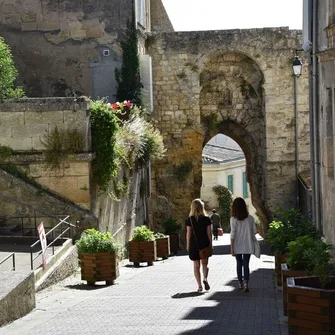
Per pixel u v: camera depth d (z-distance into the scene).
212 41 35.75
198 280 15.33
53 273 16.50
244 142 38.31
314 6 21.89
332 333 8.52
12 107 21.25
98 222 21.19
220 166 55.09
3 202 21.12
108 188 22.77
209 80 36.81
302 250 10.70
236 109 37.19
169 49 35.69
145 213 32.41
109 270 16.66
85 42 31.08
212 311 12.06
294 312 8.73
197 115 35.88
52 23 31.09
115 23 31.03
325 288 8.97
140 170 30.16
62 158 21.12
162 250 25.50
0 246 19.22
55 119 21.16
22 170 21.36
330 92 19.05
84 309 12.68
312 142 23.72
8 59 23.56
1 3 31.22
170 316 11.55
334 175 18.34
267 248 32.75
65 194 21.23
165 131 35.97
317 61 22.12
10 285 11.96
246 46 35.81
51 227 20.92
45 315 12.16
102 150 21.67
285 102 35.84
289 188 35.97
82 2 31.00
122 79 31.00
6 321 11.45
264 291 15.37
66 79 31.17
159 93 35.88
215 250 32.53
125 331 10.03
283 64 35.75
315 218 23.28
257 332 9.80
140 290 15.74
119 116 27.06
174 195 36.22
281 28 35.69
